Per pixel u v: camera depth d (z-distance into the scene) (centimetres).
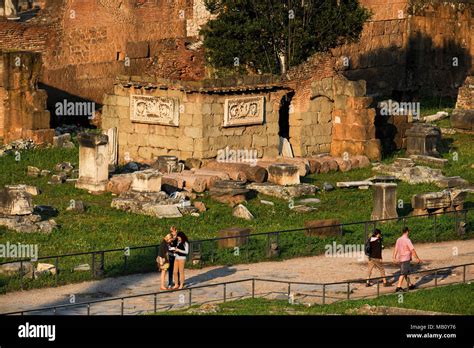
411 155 6850
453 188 6231
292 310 4159
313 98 6775
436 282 4575
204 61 7456
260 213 5719
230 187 5919
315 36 7788
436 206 5659
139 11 8381
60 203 5778
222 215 5659
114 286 4541
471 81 8150
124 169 6359
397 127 7038
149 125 6588
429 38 9475
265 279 4478
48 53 7906
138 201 5712
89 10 8112
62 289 4494
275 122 6675
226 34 7688
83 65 8100
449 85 9450
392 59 9419
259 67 7688
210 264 4856
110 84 8250
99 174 6000
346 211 5788
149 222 5472
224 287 4325
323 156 6762
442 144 7269
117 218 5531
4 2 7881
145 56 8431
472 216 5641
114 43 8269
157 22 8494
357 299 4359
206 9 8106
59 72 7969
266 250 4975
